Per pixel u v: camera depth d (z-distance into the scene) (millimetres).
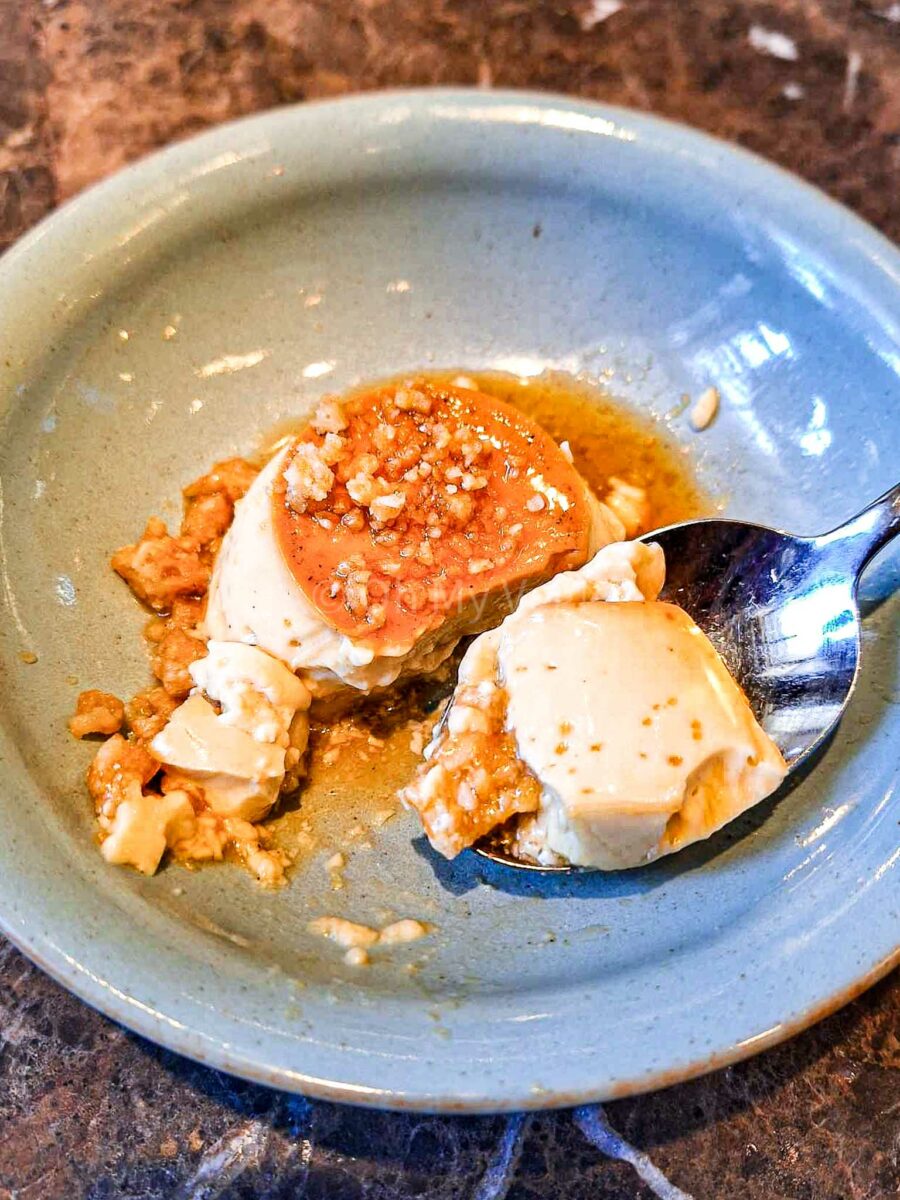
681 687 137
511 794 135
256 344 182
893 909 117
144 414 172
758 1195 125
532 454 161
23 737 137
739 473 178
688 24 227
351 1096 108
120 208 164
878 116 216
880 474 162
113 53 223
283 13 227
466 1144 127
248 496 165
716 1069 112
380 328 187
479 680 142
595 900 138
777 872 131
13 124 213
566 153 171
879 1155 127
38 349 156
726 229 169
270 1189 124
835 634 148
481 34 225
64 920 116
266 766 144
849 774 137
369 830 152
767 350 174
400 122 170
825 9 227
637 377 186
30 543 154
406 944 134
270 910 136
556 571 156
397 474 156
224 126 171
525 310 187
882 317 158
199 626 163
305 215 175
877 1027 134
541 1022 112
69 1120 127
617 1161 126
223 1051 109
